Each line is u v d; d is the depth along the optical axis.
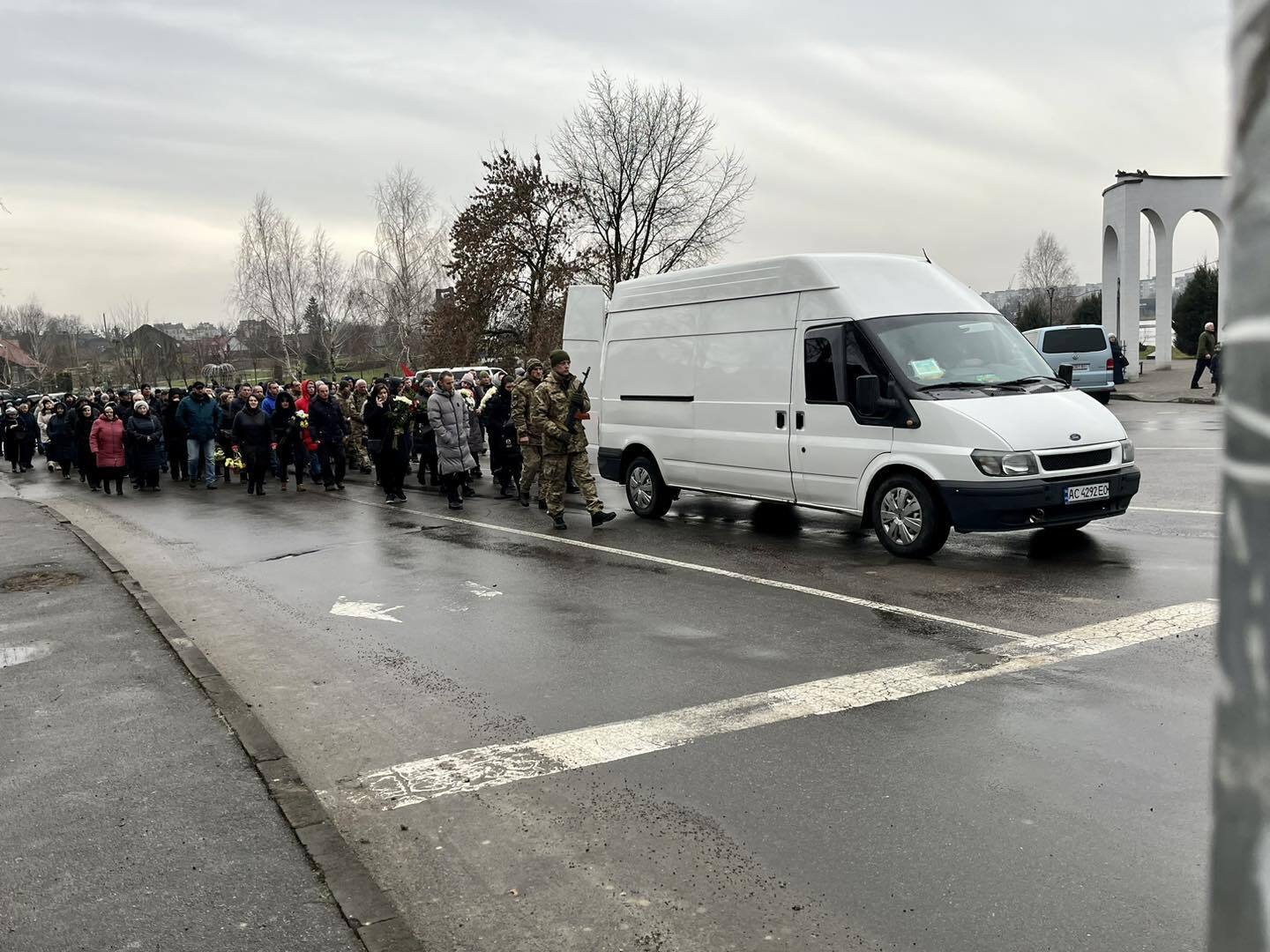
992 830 3.65
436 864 3.65
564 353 11.08
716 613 7.04
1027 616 6.47
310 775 4.54
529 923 3.23
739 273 9.98
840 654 5.90
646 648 6.27
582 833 3.83
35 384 80.25
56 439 24.06
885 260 9.38
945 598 7.08
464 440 13.81
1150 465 13.20
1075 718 4.68
